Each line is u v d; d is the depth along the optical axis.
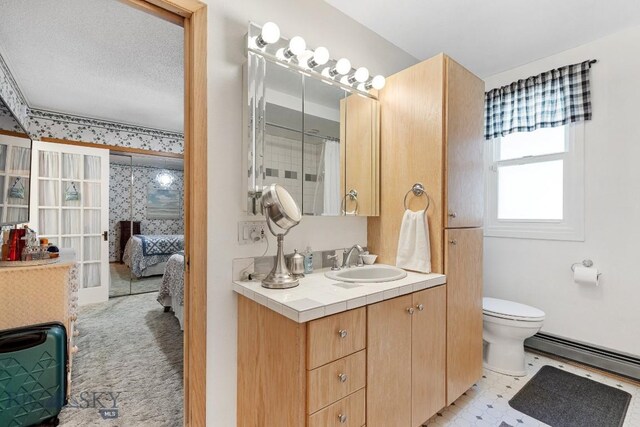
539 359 2.41
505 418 1.70
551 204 2.51
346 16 1.97
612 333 2.19
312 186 1.74
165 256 4.86
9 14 1.97
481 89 2.02
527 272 2.60
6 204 2.09
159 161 4.94
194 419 1.32
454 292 1.77
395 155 1.93
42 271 1.81
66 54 2.48
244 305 1.40
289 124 1.64
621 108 2.15
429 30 2.13
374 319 1.29
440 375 1.66
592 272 2.20
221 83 1.41
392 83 1.95
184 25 1.38
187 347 1.37
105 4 1.90
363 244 2.06
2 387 1.53
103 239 3.85
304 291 1.31
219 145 1.40
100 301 3.83
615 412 1.75
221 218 1.41
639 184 2.08
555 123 2.41
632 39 2.10
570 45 2.32
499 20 2.02
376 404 1.30
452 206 1.75
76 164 3.68
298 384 1.07
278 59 1.58
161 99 3.40
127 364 2.27
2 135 2.01
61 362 1.68
